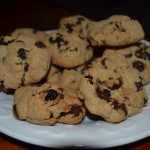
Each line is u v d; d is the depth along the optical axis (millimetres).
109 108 345
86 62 451
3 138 356
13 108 356
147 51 437
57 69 449
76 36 455
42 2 701
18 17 645
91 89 355
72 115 345
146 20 665
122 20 435
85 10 783
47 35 481
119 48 436
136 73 382
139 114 356
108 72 368
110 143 321
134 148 348
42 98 346
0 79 397
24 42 414
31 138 323
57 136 327
